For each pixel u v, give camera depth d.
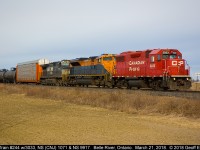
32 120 14.89
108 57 35.94
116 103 20.95
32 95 31.23
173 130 12.42
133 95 22.42
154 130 12.40
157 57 27.27
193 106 16.50
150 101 19.67
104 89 29.06
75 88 33.44
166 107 17.59
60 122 14.32
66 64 45.66
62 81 46.12
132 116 16.64
